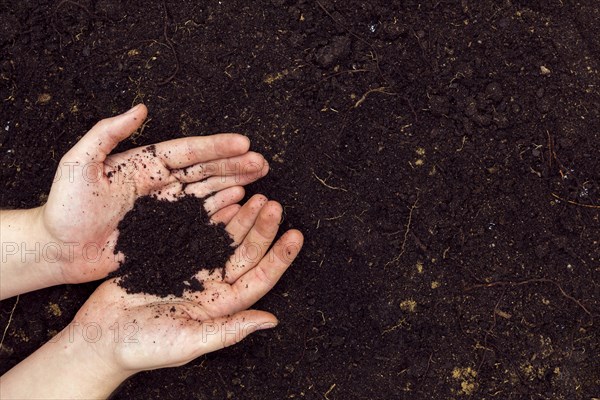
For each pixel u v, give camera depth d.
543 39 0.92
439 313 0.92
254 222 0.88
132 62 0.93
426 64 0.92
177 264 0.88
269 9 0.93
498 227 0.92
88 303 0.88
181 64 0.93
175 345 0.84
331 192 0.92
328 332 0.93
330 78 0.93
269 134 0.93
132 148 0.92
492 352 0.92
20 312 0.93
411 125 0.92
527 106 0.92
